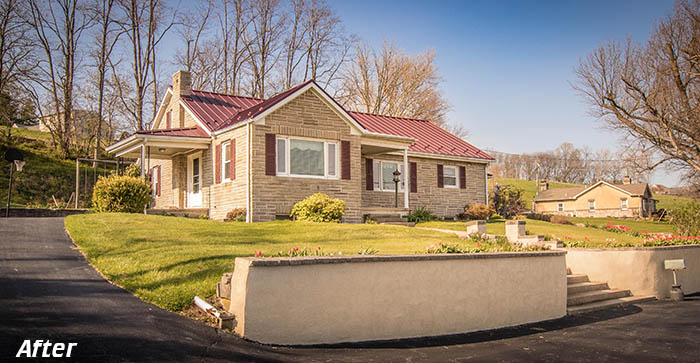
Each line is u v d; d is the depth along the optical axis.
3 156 31.78
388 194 24.28
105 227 13.00
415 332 7.94
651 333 8.84
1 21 33.09
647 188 59.94
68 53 35.16
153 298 7.33
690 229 21.97
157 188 25.66
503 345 7.82
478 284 8.90
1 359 4.90
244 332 6.43
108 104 37.31
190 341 6.09
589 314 10.71
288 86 41.41
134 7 35.59
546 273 10.23
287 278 6.76
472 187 27.77
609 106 36.00
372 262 7.54
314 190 18.45
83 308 6.66
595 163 116.00
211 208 20.00
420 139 27.14
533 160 119.62
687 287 14.34
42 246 10.51
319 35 41.59
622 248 13.11
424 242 14.02
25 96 34.94
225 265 9.20
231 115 22.27
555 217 30.38
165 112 26.17
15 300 6.69
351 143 19.61
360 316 7.35
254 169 17.14
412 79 45.97
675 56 32.84
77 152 36.06
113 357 5.28
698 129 31.88
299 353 6.46
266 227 15.01
